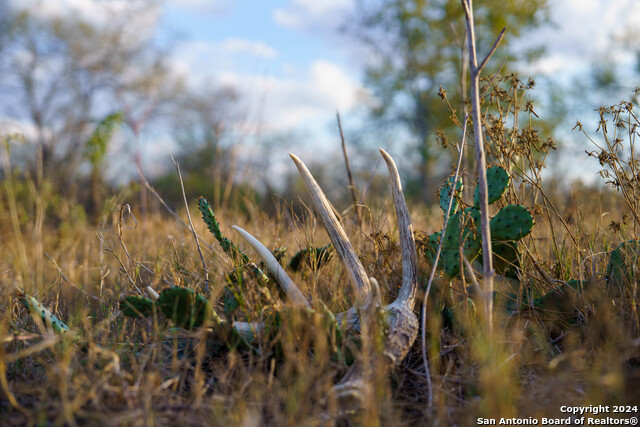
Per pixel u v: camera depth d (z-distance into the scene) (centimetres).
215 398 176
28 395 188
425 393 193
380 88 2053
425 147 1784
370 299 197
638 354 189
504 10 1652
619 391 177
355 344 196
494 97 262
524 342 221
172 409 177
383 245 278
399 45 1973
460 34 1677
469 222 230
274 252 265
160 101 2012
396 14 1905
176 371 204
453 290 254
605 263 252
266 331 202
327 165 1098
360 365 182
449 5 1689
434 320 215
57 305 274
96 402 170
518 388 188
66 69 2131
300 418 166
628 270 221
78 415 170
